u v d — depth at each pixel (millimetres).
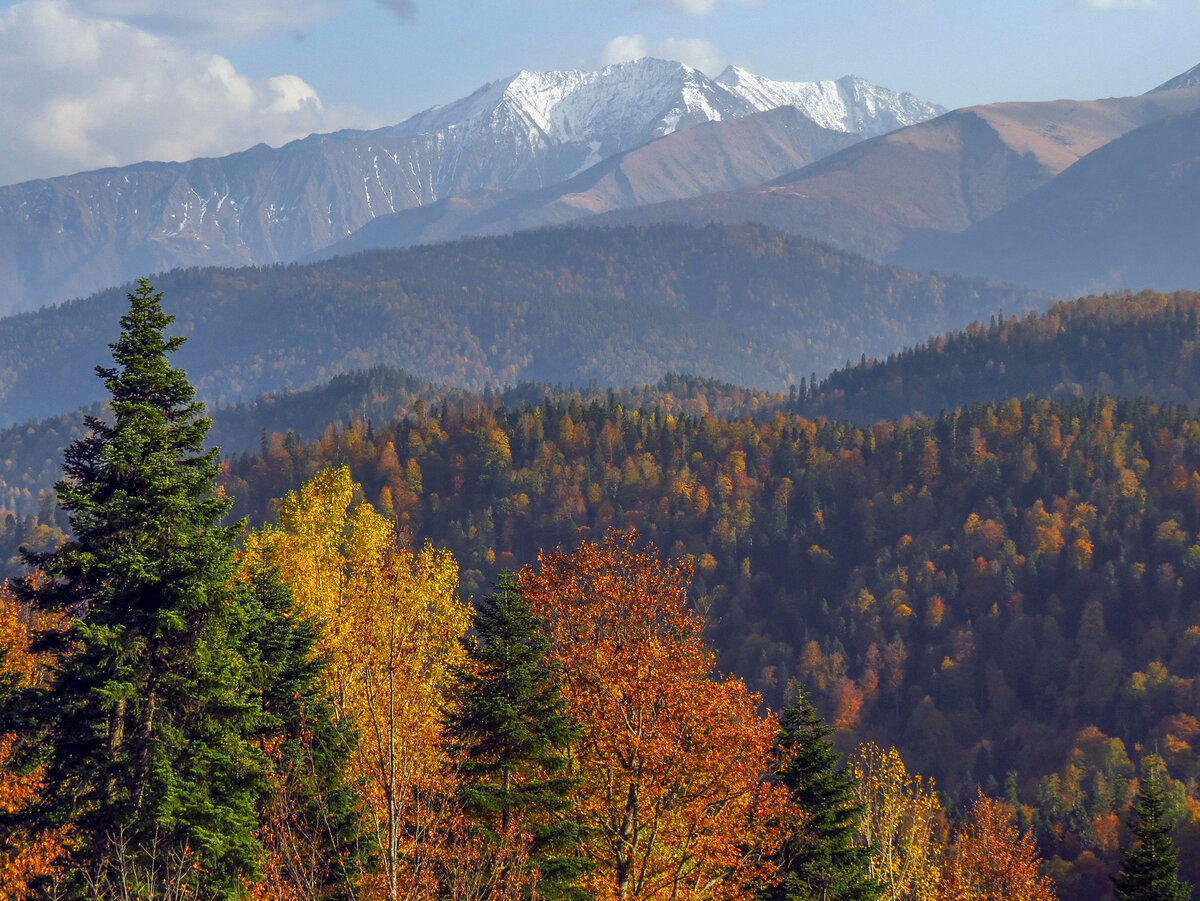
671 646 52812
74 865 47781
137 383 50812
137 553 49375
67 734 49344
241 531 52938
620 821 53438
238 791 50594
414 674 44375
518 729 53188
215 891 47906
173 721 50750
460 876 42469
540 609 55000
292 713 55594
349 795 50781
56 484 49312
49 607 50062
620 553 55031
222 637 52156
